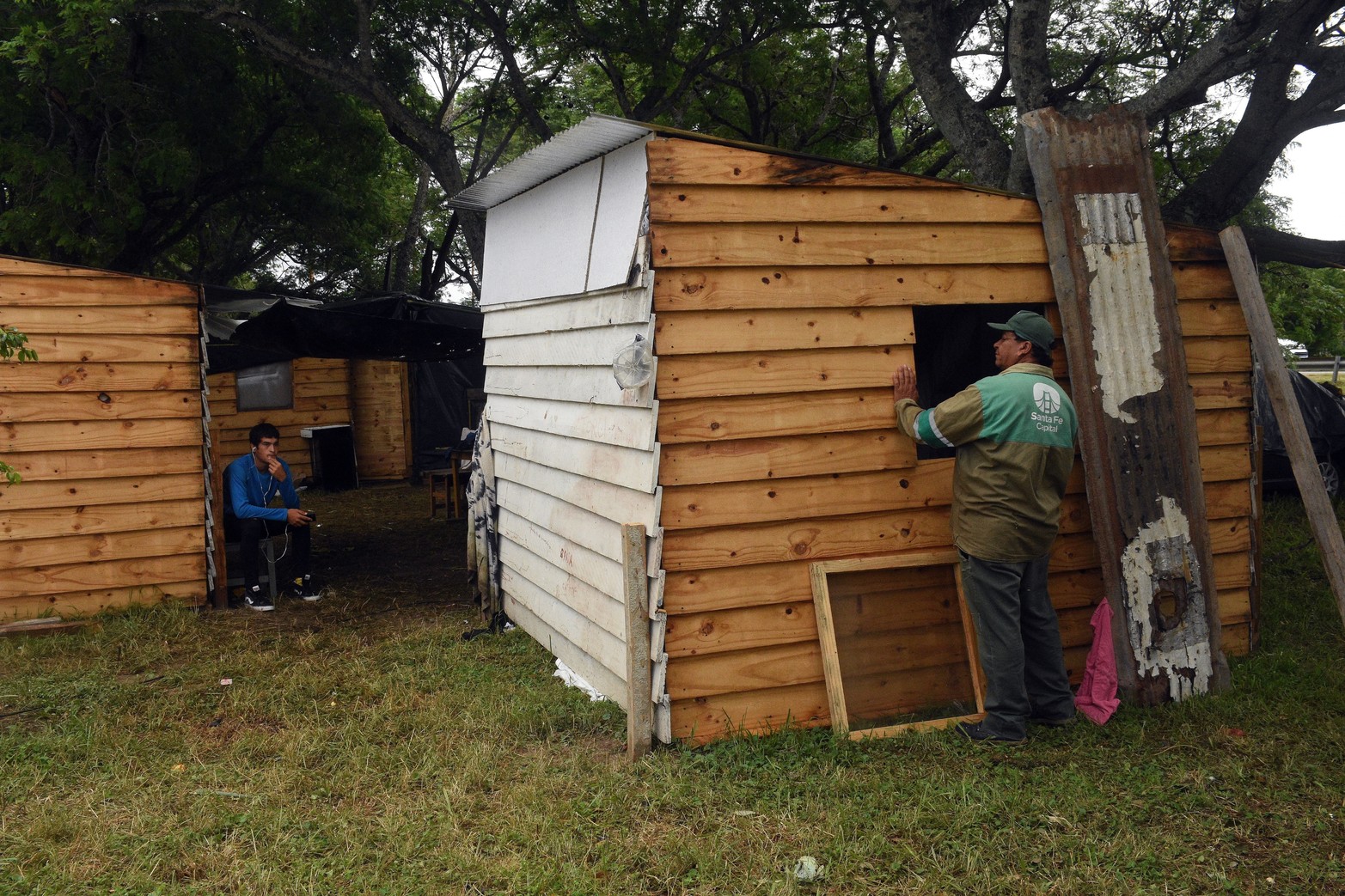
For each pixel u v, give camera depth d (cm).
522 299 650
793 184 470
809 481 476
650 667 461
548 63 1598
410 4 1546
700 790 416
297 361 1567
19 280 721
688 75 1470
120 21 1374
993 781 418
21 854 374
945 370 656
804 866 354
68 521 738
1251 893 335
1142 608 503
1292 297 1891
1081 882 342
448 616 762
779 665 476
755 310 466
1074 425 468
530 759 466
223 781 447
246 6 1368
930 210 495
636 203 468
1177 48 1179
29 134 1355
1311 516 511
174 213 1551
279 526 806
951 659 497
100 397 743
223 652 666
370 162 1733
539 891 345
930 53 984
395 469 1667
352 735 495
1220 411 565
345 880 357
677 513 457
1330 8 843
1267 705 498
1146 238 518
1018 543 450
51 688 582
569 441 579
